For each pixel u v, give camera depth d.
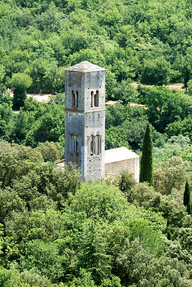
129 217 102.00
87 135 114.56
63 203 103.94
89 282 86.00
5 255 94.00
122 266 92.06
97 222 96.31
